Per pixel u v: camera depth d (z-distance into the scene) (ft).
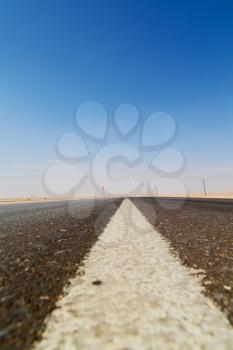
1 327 3.75
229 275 6.09
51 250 9.84
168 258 7.89
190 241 10.88
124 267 6.93
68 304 4.56
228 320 3.82
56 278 6.21
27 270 7.06
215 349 3.08
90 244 10.82
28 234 14.46
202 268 6.72
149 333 3.46
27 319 4.00
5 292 5.30
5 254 9.34
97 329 3.60
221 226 15.76
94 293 5.06
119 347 3.12
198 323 3.73
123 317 3.97
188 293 4.96
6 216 28.99
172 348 3.10
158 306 4.36
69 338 3.37
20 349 3.12
